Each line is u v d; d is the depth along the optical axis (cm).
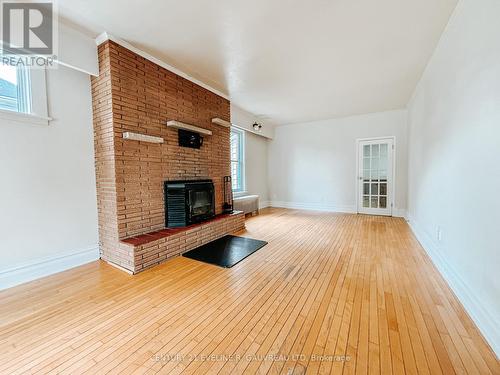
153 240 259
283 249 314
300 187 668
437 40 256
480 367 125
